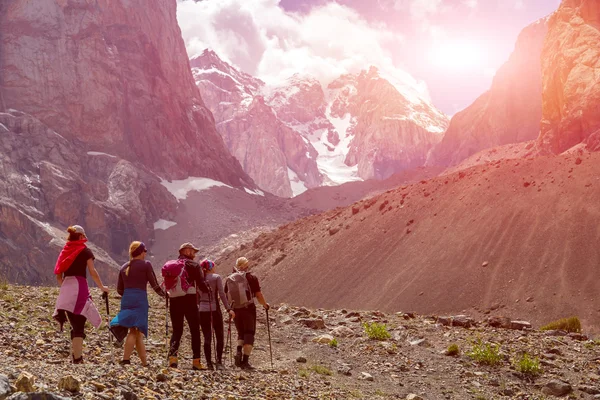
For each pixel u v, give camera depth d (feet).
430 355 52.60
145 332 33.45
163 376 29.81
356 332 61.11
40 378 24.34
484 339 58.44
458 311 206.69
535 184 263.29
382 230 294.05
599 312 180.14
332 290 266.57
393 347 53.98
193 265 38.11
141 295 33.83
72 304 31.27
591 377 46.88
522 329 68.03
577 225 223.92
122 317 33.01
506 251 228.43
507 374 47.80
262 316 68.44
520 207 250.78
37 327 44.27
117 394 24.07
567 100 451.94
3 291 63.67
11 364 28.81
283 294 287.07
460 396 41.88
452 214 273.54
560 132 450.30
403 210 302.86
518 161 288.71
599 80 432.25
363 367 48.01
